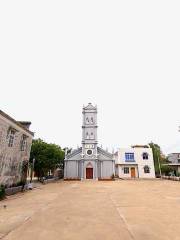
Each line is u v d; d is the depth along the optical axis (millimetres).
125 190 20797
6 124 18469
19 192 19141
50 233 6758
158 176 50219
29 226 7605
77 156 45969
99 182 35250
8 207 11602
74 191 19953
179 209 10719
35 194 17719
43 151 34969
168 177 43625
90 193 18188
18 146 21656
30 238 6289
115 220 8391
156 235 6496
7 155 18969
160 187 24391
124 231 6914
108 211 10195
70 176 44688
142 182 34656
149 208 10992
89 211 10203
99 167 45000
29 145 25328
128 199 14375
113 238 6227
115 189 21922
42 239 6188
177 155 63906
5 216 9281
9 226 7629
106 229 7152
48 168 36250
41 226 7590
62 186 26469
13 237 6406
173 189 21750
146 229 7141
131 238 6223
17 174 21562
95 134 46406
